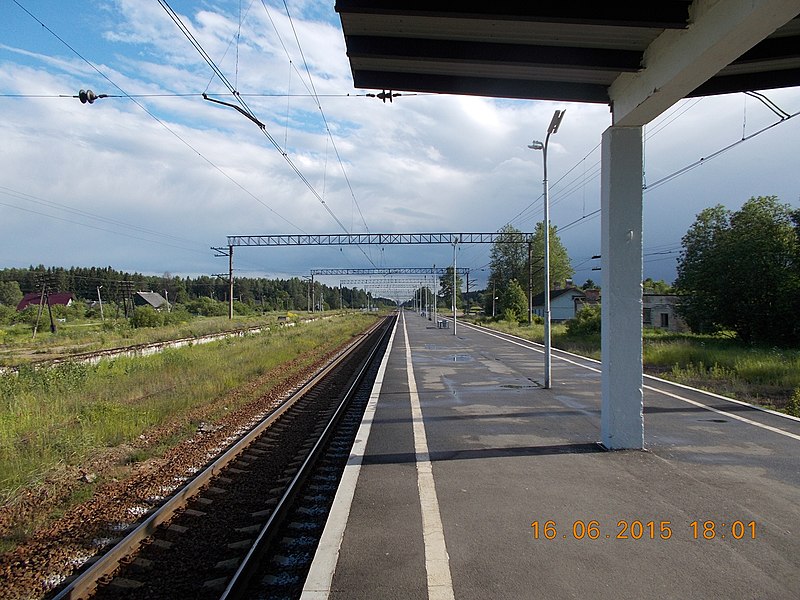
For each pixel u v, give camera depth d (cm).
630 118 693
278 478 762
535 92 740
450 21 593
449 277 9306
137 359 2108
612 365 723
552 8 549
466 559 420
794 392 1188
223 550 527
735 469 638
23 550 526
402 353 2333
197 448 905
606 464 660
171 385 1503
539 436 810
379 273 6962
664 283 6781
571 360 2000
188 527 584
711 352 1967
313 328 4822
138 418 1047
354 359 2506
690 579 386
